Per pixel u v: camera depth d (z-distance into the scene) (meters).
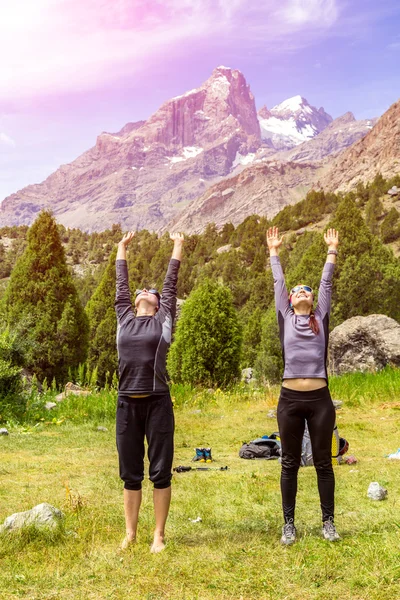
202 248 160.25
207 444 8.98
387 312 44.91
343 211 46.97
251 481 6.25
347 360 19.05
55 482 6.23
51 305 24.08
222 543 4.17
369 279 44.59
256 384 19.88
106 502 5.41
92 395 13.23
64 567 3.76
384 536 4.16
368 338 18.78
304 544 4.06
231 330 21.12
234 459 7.76
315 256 46.47
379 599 3.13
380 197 151.88
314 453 4.33
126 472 4.29
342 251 45.88
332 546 4.00
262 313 70.88
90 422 10.93
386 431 9.20
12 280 24.52
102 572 3.68
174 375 22.31
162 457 4.22
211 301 21.36
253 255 139.00
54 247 24.62
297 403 4.30
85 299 109.81
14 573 3.67
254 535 4.35
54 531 4.34
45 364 23.81
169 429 4.26
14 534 4.25
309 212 154.00
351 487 5.82
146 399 4.22
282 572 3.56
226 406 12.84
